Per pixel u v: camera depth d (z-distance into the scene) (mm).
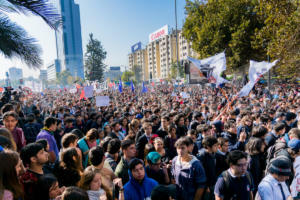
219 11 24016
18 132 4484
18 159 2180
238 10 22594
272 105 10414
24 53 4887
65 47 131000
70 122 7250
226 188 2906
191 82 11211
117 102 15164
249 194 2992
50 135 4516
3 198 1867
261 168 4242
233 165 2859
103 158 3201
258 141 3779
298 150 3598
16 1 4027
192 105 11703
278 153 3734
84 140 4539
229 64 24594
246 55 23375
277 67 14727
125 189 3100
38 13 4273
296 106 7781
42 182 2434
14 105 7168
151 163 3592
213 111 8109
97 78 62500
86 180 2652
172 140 4859
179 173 3404
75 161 2979
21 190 2074
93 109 11727
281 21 12828
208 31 24297
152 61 125250
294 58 12195
